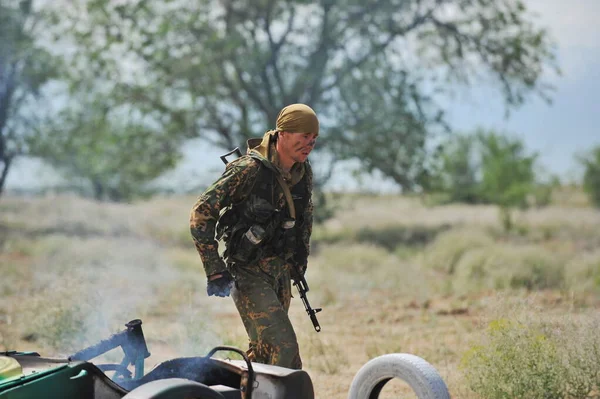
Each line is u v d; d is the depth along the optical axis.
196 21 36.34
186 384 4.96
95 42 36.72
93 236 35.31
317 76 36.97
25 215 47.22
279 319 6.38
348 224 42.56
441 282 19.47
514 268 18.69
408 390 9.04
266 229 6.43
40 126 43.78
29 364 5.37
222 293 6.13
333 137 37.09
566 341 8.52
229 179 6.30
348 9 37.28
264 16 37.62
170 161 39.28
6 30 40.94
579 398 8.04
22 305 14.19
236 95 38.12
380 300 17.09
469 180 64.19
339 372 10.18
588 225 37.22
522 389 7.95
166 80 36.72
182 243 34.69
